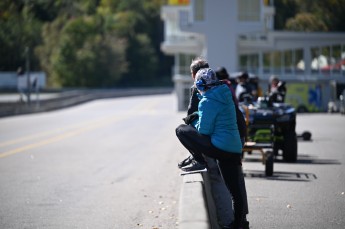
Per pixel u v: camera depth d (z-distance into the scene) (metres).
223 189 24.94
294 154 42.53
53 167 44.00
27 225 24.88
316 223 23.34
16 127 93.06
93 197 31.28
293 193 29.97
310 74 144.00
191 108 24.14
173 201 29.75
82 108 176.00
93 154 53.06
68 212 27.48
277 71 165.00
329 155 46.88
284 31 147.00
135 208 28.16
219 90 19.88
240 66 185.12
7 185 35.56
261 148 36.66
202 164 21.69
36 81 156.38
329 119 100.19
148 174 39.81
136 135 74.81
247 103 42.53
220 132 19.89
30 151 56.03
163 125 94.62
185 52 181.00
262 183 33.28
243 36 159.25
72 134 77.38
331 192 30.11
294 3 131.38
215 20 152.38
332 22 117.69
